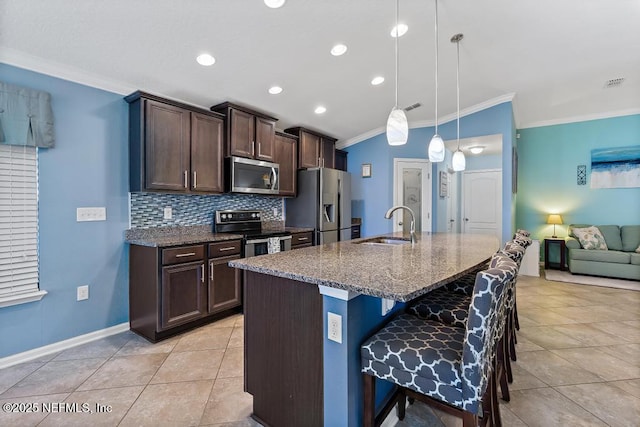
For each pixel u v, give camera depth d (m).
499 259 1.39
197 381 1.98
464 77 3.66
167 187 2.79
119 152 2.71
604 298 3.70
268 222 4.22
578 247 4.79
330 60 2.92
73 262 2.47
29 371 2.09
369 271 1.40
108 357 2.29
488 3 2.42
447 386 1.10
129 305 2.80
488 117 4.46
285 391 1.49
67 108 2.42
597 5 2.48
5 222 2.16
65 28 2.04
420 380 1.16
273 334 1.54
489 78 3.73
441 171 5.55
